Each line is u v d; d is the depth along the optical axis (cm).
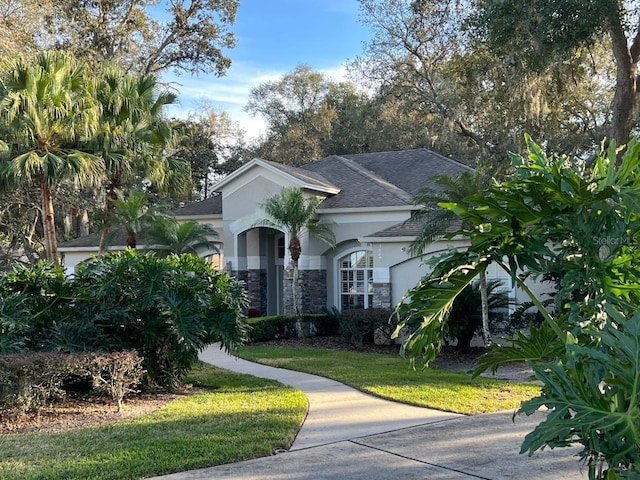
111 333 1103
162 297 1075
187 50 3622
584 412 332
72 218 3775
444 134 2845
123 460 672
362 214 2134
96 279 1082
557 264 431
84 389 1062
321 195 2231
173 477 624
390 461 671
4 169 1731
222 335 1167
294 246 2003
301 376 1265
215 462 669
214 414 905
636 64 1700
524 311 1531
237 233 2286
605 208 396
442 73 2662
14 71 1744
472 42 1973
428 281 448
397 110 3641
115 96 1998
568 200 400
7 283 1073
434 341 475
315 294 2153
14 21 2509
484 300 1424
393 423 844
